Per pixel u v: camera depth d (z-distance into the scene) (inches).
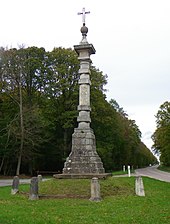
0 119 1833.2
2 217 451.5
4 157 1879.9
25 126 1752.0
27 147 1847.9
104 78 2043.6
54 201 623.5
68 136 2007.9
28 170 2075.5
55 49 1964.8
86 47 903.7
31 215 469.1
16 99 1836.9
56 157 2086.6
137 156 3929.6
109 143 2187.5
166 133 2748.5
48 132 1891.0
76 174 799.7
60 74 1893.5
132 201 629.0
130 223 427.8
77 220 442.0
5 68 1791.3
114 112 2231.8
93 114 1876.2
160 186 1017.5
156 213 503.2
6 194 763.4
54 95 1899.6
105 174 810.8
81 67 906.7
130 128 3134.8
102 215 481.4
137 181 742.5
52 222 422.9
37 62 1865.2
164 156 3078.2
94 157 839.7
